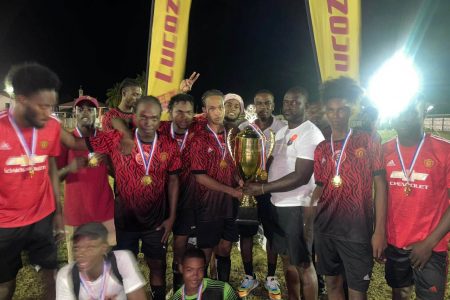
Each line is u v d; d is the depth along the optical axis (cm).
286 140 369
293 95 361
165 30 557
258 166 381
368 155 295
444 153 278
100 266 267
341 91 300
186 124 412
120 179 359
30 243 331
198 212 401
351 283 306
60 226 354
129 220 364
